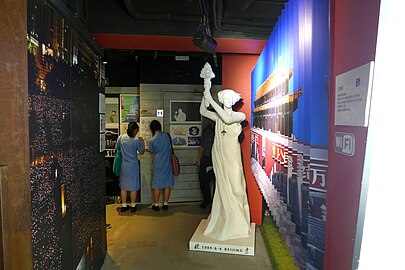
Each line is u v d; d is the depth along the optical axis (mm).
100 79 2854
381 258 843
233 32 3178
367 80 837
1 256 1116
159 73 5125
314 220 1247
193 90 5180
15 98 1201
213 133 4844
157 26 3113
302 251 1410
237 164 3332
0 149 1133
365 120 843
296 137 1553
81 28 2111
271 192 2365
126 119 5328
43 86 1460
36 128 1376
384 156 817
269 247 3283
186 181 5258
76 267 2029
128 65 5266
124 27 3090
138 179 4699
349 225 965
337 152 1066
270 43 2447
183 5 2963
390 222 830
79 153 2113
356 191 916
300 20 1464
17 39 1202
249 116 3947
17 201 1206
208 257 3072
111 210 4773
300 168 1495
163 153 4668
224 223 3340
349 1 972
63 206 1757
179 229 3908
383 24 782
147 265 2914
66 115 1825
